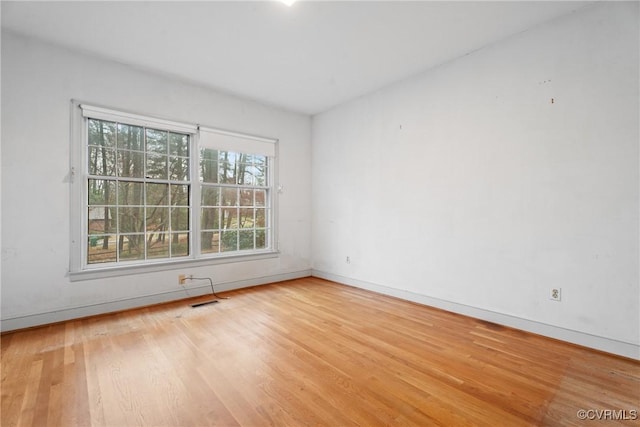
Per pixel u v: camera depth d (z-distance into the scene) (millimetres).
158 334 2748
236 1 2395
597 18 2416
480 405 1753
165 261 3715
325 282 4797
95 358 2297
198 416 1654
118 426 1580
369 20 2643
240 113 4379
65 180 3072
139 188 3596
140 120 3520
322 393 1865
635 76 2264
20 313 2848
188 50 3127
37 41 2928
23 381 1983
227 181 4340
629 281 2295
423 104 3625
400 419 1635
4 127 2783
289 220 4957
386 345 2535
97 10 2498
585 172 2480
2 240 2779
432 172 3537
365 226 4352
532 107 2758
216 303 3678
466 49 3125
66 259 3072
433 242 3533
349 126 4566
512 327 2893
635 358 2260
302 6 2455
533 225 2760
